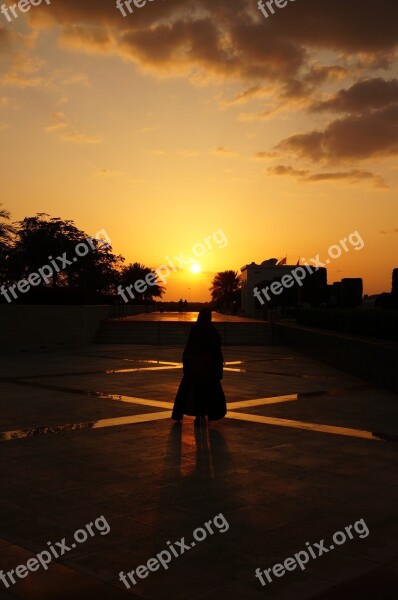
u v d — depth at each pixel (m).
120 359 19.80
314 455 7.02
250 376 15.40
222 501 5.23
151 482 5.82
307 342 22.67
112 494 5.42
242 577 3.73
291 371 16.83
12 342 24.23
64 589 3.55
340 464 6.59
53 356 20.86
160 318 44.12
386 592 3.55
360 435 8.20
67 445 7.42
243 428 8.65
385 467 6.48
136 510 4.97
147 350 24.14
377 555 4.08
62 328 26.70
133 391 12.14
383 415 9.80
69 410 9.90
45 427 8.51
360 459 6.84
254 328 32.25
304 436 8.11
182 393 8.89
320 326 26.80
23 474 6.09
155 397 11.38
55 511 4.93
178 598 3.46
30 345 24.86
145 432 8.26
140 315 53.38
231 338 30.83
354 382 14.38
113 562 3.93
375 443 7.70
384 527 4.62
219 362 8.88
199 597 3.47
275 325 32.56
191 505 5.11
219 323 32.69
